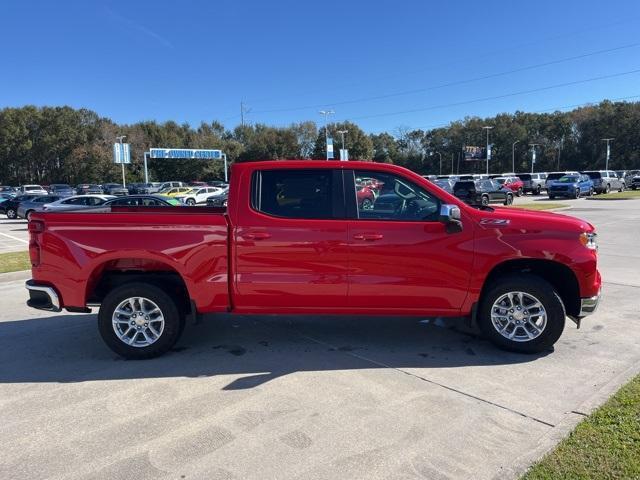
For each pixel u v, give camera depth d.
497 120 123.06
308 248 4.71
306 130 103.50
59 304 4.88
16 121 93.00
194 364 4.78
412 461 3.07
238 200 4.77
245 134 115.06
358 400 3.94
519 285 4.78
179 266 4.74
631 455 2.97
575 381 4.23
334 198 4.79
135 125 101.12
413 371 4.53
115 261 4.97
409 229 4.71
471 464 3.02
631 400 3.69
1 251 13.73
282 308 4.85
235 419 3.65
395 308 4.81
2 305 7.32
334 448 3.23
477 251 4.71
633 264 9.66
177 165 97.19
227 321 6.18
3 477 2.95
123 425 3.58
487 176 44.75
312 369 4.62
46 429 3.54
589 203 29.28
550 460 2.96
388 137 132.38
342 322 6.09
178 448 3.26
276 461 3.09
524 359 4.77
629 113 98.31
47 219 4.82
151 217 4.73
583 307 4.81
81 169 92.38
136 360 4.91
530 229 4.72
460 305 4.80
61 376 4.53
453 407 3.79
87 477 2.95
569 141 111.00
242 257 4.75
